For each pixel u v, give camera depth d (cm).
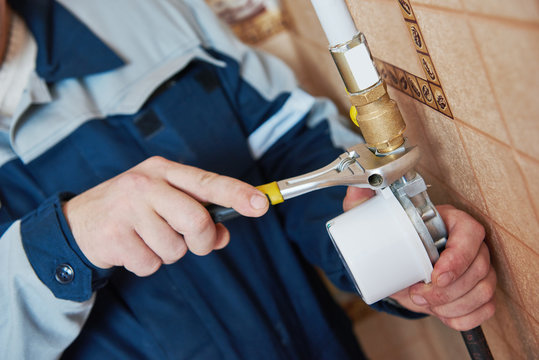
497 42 37
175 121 95
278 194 56
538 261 49
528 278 54
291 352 100
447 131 55
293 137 105
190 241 62
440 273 54
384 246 53
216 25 101
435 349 129
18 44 89
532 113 38
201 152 97
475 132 48
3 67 88
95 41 92
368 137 51
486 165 50
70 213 69
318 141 102
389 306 75
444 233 57
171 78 96
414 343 133
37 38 89
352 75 48
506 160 45
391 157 51
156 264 67
